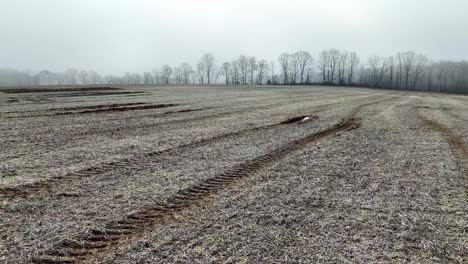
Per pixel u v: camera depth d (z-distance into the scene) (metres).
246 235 4.61
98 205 5.54
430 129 14.68
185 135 12.09
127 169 7.64
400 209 5.64
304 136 12.26
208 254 4.10
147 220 5.04
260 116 18.62
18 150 9.25
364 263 3.99
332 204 5.80
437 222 5.16
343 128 14.64
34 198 5.77
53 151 9.21
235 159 8.73
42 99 26.44
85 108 20.61
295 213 5.38
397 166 8.39
